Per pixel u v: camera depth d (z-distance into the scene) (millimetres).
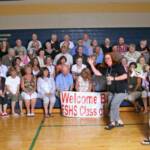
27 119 7383
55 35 9031
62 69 8234
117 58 6121
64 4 9336
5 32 9336
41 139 5477
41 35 9352
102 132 5922
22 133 5949
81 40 8891
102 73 7852
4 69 8258
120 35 9406
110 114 6316
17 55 8812
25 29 9367
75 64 8500
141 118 7219
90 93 7633
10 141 5375
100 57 8609
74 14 9359
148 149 4793
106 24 9406
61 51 8812
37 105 8227
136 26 9422
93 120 7184
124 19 9398
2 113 7875
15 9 9336
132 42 9367
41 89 7996
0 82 7992
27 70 8086
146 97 7914
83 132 5953
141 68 8188
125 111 8203
